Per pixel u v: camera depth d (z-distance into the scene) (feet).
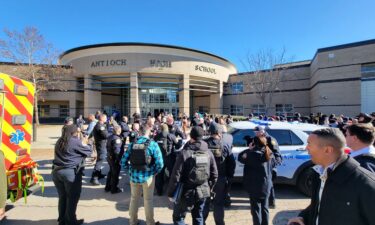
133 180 13.69
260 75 108.17
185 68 108.68
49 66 89.10
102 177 25.09
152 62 103.04
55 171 13.35
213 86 125.08
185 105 108.58
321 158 5.97
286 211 16.90
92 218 15.44
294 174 19.75
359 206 5.25
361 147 8.24
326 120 39.11
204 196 11.48
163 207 17.65
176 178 11.37
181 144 22.57
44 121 115.44
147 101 115.55
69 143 13.43
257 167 12.92
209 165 11.89
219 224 13.26
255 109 124.47
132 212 13.94
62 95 111.14
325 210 5.70
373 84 82.12
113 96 129.49
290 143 20.29
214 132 13.91
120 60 101.71
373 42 81.30
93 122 29.99
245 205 17.99
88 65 104.58
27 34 83.10
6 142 13.67
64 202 13.88
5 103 13.58
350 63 85.76
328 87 90.22
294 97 113.91
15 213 16.08
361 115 24.02
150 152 13.66
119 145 20.43
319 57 92.58
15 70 84.89
